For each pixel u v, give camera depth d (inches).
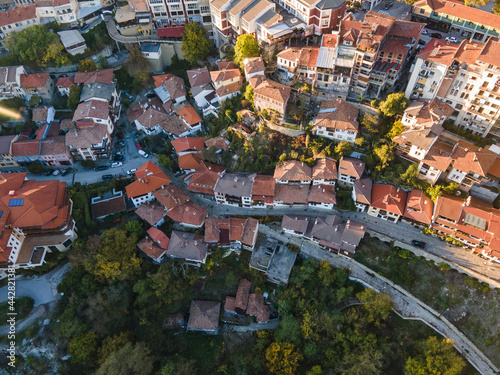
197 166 4276.6
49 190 3821.4
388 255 3641.7
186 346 3659.0
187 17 5295.3
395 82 4060.0
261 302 3722.9
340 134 3890.3
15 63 4955.7
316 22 4335.6
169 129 4658.0
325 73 3988.7
